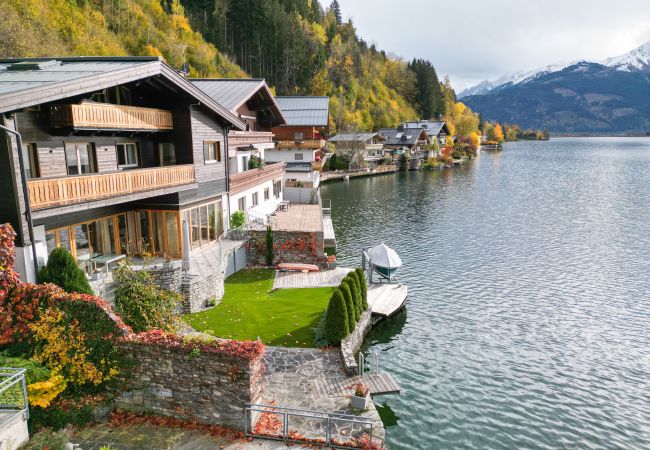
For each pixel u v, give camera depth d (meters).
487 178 95.31
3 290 14.70
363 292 24.48
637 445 16.59
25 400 12.86
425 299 29.59
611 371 21.39
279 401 15.80
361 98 149.88
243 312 23.05
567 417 18.02
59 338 14.52
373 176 100.06
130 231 24.92
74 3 71.94
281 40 117.25
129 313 16.34
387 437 16.50
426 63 191.00
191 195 25.94
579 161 137.88
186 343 14.03
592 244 43.19
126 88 23.25
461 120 192.62
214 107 26.73
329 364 18.52
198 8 117.50
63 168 20.00
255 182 36.88
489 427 17.27
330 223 45.78
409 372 20.83
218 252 27.22
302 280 28.86
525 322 26.41
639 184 84.00
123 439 13.56
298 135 58.91
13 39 44.19
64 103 18.19
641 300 29.78
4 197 15.75
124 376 14.59
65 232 20.20
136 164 24.86
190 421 14.37
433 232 47.59
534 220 53.47
